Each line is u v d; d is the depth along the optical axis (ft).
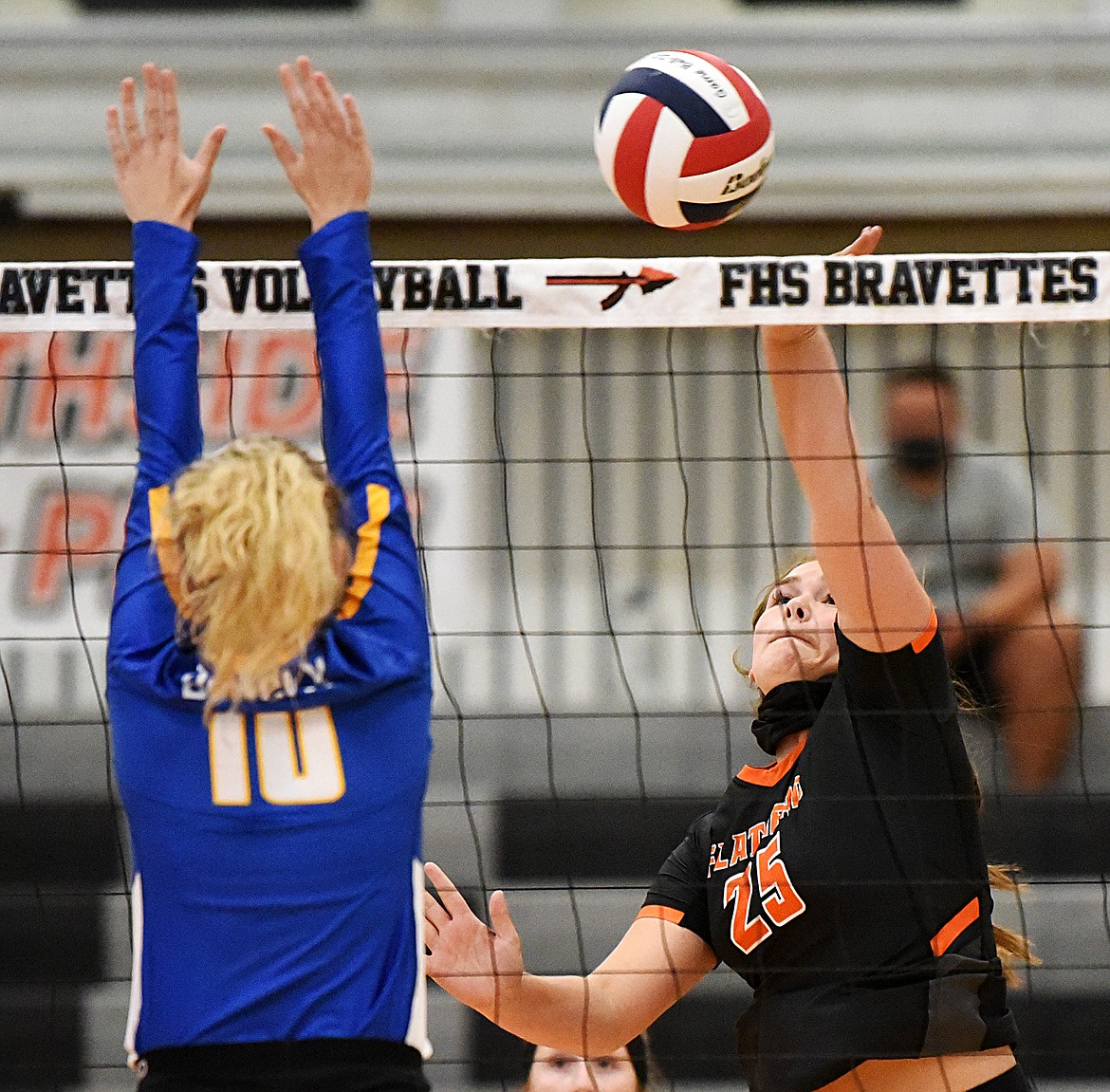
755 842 35.17
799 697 36.35
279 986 26.23
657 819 85.51
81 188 98.07
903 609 32.89
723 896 35.42
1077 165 96.43
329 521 27.63
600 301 35.22
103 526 89.51
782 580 38.17
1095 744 78.07
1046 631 67.05
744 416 93.91
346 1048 26.22
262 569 26.27
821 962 33.22
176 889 26.86
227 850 26.76
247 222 97.86
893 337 89.97
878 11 102.32
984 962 32.78
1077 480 89.25
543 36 98.58
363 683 27.25
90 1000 76.48
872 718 33.45
